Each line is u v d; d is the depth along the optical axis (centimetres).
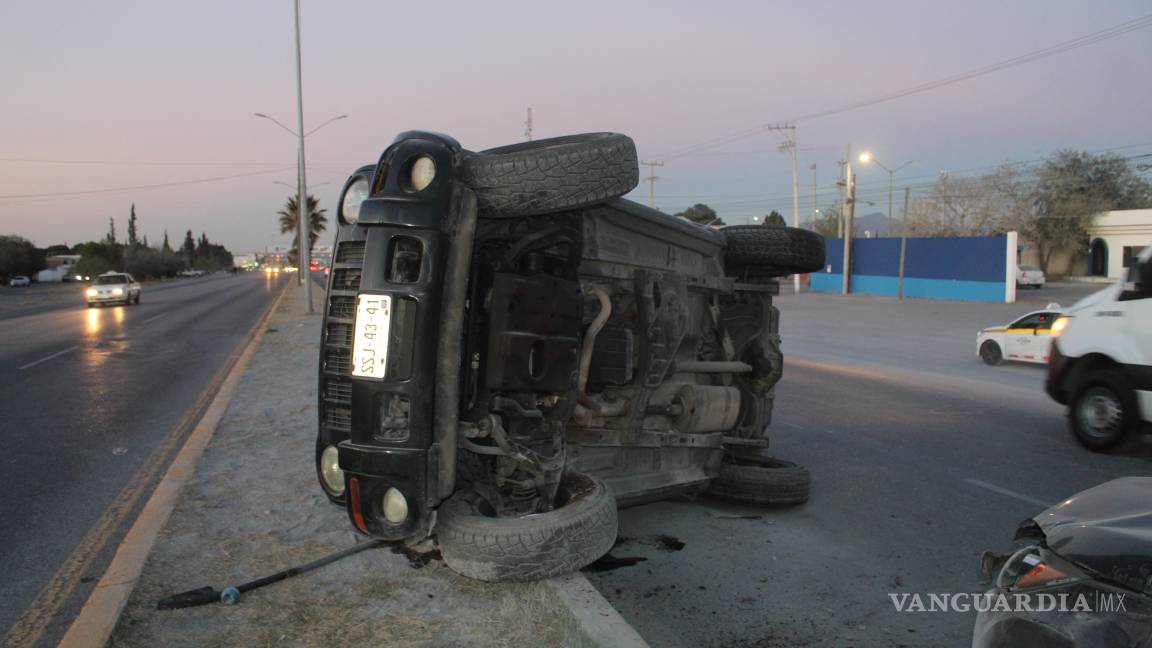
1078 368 861
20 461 712
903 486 680
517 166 371
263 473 612
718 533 551
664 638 392
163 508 522
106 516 555
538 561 363
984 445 847
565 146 380
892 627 405
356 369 360
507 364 389
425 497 356
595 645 315
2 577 445
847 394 1205
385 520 364
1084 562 254
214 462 647
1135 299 787
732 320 647
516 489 420
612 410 482
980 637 273
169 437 809
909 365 1600
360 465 359
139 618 360
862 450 823
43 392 1105
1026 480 702
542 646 335
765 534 550
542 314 406
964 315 3125
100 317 2803
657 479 534
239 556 438
